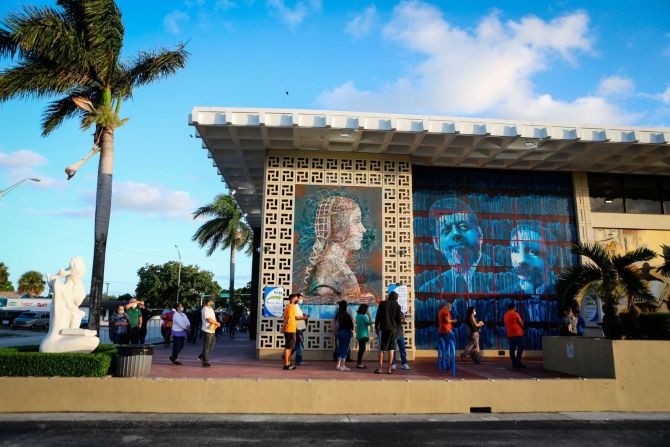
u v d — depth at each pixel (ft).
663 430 25.36
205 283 199.21
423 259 47.11
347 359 42.45
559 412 29.09
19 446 20.77
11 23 40.75
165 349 56.13
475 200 49.11
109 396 27.17
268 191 44.86
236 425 24.91
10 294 212.84
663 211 51.67
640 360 30.48
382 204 45.73
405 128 41.22
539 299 47.85
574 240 49.57
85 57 43.55
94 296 42.22
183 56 48.16
